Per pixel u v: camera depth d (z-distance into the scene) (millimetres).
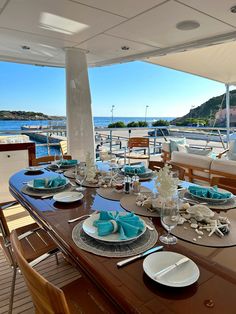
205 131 7586
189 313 662
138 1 2061
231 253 950
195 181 3262
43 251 1516
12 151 3502
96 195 1614
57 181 1760
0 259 2158
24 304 1652
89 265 872
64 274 1954
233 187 1807
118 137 6406
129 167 2199
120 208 1396
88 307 1056
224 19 2426
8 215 3023
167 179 1312
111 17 2404
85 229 1083
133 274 818
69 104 3773
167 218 1053
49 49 3629
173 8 2189
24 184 1865
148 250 954
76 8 2211
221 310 673
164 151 4586
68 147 3879
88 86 3867
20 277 1934
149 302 701
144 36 2979
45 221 1252
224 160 2959
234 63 4812
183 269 831
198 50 4086
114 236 1024
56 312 733
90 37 3041
